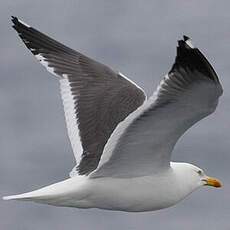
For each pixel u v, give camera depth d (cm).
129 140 1054
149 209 1128
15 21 1223
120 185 1102
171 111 995
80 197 1092
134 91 1202
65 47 1237
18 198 1059
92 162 1136
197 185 1168
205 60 923
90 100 1194
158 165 1102
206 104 976
